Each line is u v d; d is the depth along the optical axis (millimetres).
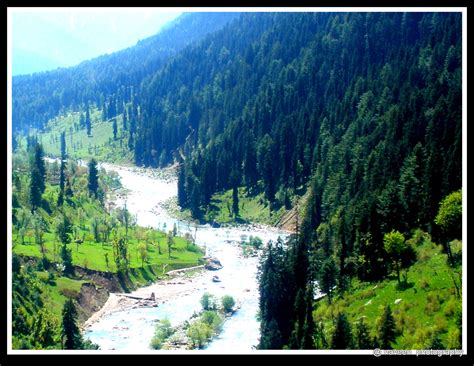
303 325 54250
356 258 73125
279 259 66250
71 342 62812
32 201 117812
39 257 93250
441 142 97438
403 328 51188
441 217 62688
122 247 109312
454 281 54406
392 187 78312
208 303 93188
